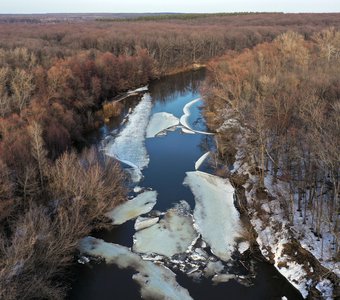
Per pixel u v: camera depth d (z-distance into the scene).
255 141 53.59
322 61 75.56
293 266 35.81
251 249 39.22
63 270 35.50
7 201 35.69
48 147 52.91
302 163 46.25
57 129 55.28
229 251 39.16
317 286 32.94
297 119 49.34
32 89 64.50
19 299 28.45
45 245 32.34
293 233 38.22
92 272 36.34
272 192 45.72
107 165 47.53
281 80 62.28
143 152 62.50
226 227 42.91
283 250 37.41
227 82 71.38
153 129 72.88
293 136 44.66
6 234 35.38
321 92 54.69
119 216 44.88
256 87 68.56
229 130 64.25
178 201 47.91
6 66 74.75
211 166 56.47
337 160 35.22
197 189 50.62
